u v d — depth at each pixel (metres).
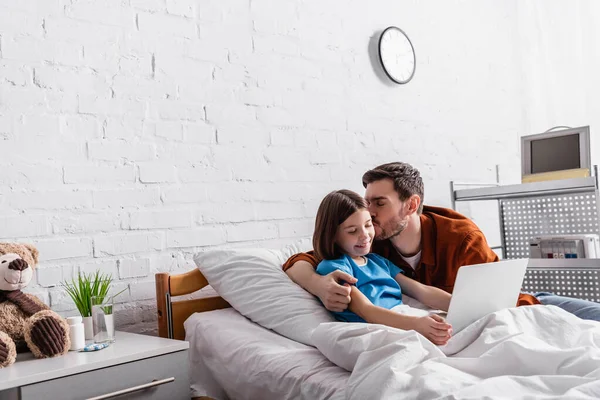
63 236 1.72
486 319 1.44
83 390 1.28
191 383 1.66
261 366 1.46
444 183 2.89
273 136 2.24
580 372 1.17
